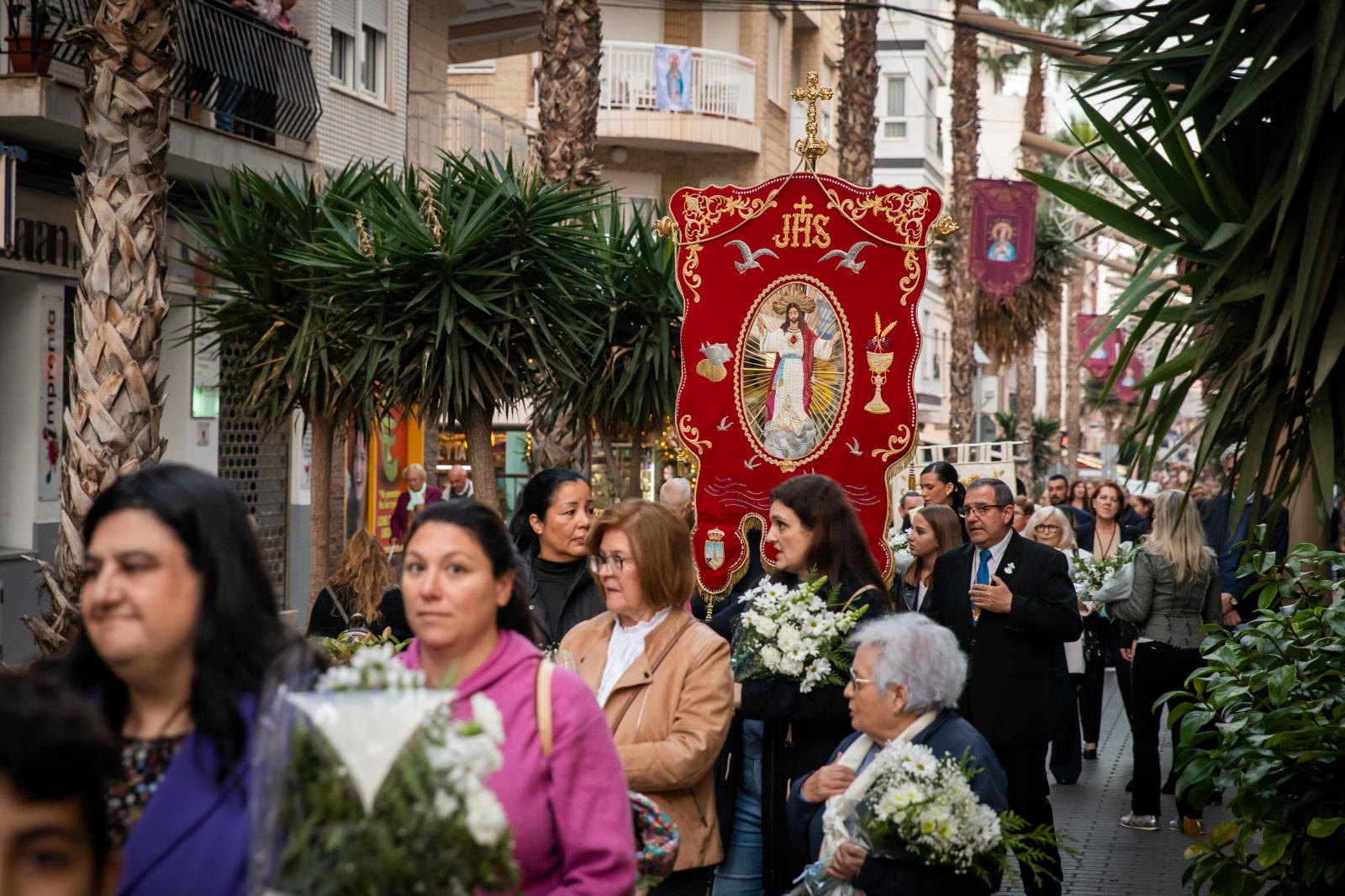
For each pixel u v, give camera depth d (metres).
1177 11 5.38
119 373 8.20
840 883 4.30
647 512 5.09
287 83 16.77
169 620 2.72
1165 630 9.34
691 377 9.80
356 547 8.08
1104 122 5.55
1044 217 39.47
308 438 18.73
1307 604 6.04
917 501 14.51
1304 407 5.34
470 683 3.30
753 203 9.67
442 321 9.02
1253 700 5.62
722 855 5.07
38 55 13.00
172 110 15.09
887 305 9.59
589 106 13.38
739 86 30.88
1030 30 14.02
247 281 10.20
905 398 9.57
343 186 10.75
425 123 22.19
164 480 2.79
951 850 4.10
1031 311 40.50
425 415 9.82
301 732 2.41
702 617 9.67
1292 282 5.12
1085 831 9.38
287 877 2.36
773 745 5.59
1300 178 5.03
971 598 7.44
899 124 48.06
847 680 5.46
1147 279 5.12
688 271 9.79
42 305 14.35
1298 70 5.16
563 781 3.23
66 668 2.85
